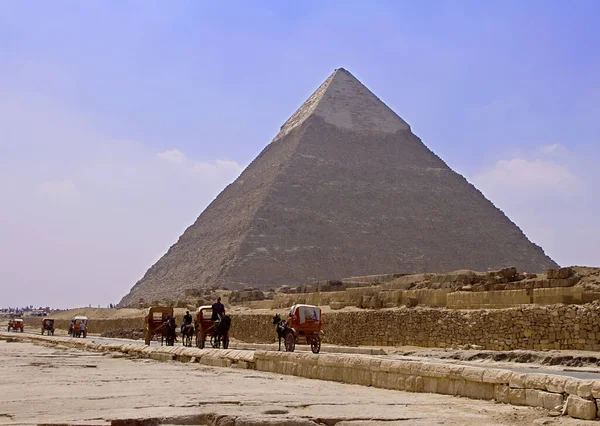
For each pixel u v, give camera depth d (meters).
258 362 34.44
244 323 86.44
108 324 129.75
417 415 17.56
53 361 39.84
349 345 66.06
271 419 16.14
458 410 18.70
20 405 19.34
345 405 19.42
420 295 67.06
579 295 49.47
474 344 52.69
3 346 62.50
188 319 58.69
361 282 116.38
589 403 17.12
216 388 24.42
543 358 39.25
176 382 26.89
